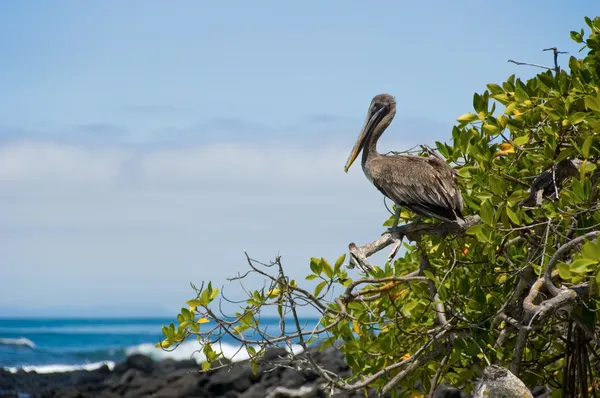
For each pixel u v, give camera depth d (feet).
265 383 118.73
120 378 144.97
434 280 43.91
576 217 41.39
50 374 149.69
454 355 46.09
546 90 46.57
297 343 42.80
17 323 605.73
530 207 43.21
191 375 126.31
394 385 45.19
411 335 46.80
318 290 45.88
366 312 49.11
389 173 51.16
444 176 49.11
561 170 43.96
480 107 50.88
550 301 36.09
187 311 46.60
